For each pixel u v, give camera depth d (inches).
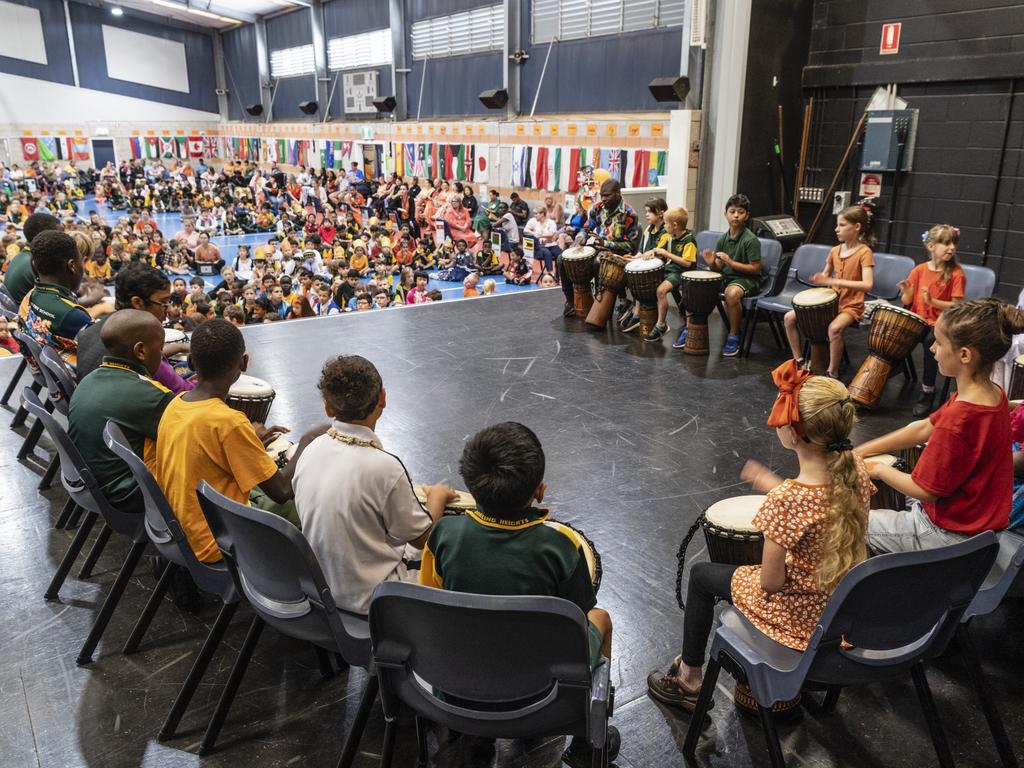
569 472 150.0
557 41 535.8
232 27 1060.5
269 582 77.2
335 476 78.3
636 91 481.1
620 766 81.4
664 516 133.4
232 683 83.3
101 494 97.5
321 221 673.6
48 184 984.3
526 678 63.4
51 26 1007.6
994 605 80.7
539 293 311.3
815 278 205.3
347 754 76.5
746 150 277.7
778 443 163.8
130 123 1085.8
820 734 86.0
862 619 68.1
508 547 66.2
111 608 97.8
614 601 109.2
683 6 441.4
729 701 91.1
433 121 684.7
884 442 97.7
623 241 260.2
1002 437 83.4
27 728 86.9
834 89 275.9
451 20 646.5
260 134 1030.4
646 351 231.8
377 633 65.9
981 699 81.0
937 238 183.3
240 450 88.6
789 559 72.5
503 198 605.3
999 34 231.6
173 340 165.9
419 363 217.9
